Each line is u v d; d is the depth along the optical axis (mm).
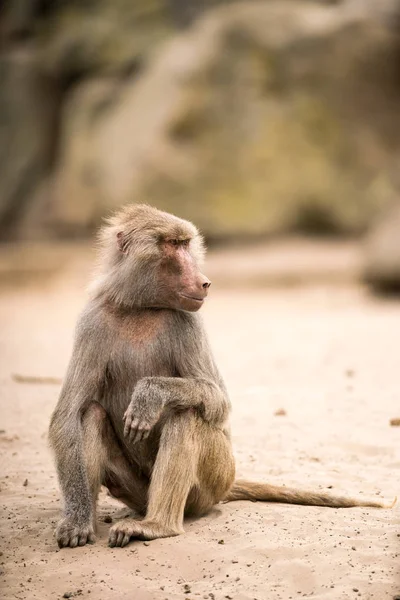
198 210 39125
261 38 41125
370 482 9141
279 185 39500
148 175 39688
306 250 37438
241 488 8492
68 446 7359
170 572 6758
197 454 7445
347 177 40094
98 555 7066
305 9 43000
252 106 40250
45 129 48500
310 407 12766
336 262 34906
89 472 7496
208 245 39312
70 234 42312
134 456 7805
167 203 39406
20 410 12836
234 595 6324
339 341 20172
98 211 41094
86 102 45844
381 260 30078
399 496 8633
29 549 7348
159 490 7383
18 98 48562
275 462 10023
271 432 11344
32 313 29156
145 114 41750
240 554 7004
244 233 38906
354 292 32094
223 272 34375
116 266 7684
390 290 30406
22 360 17891
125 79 46781
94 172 42438
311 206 39531
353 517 7898
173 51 43438
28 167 47938
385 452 10328
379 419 11891
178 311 7676
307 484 9078
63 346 20188
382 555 6922
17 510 8414
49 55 48469
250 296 32438
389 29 41500
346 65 40688
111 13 49094
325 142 40312
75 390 7449
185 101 40594
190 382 7324
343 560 6852
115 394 7676
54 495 8922
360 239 39500
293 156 39875
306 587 6457
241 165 39719
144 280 7539
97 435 7566
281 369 16453
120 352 7562
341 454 10297
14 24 50969
